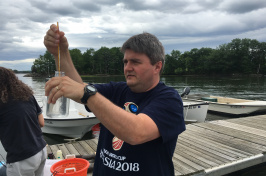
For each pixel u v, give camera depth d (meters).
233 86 29.52
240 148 4.55
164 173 1.15
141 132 0.88
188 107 8.16
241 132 5.74
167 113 1.01
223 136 5.40
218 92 21.75
